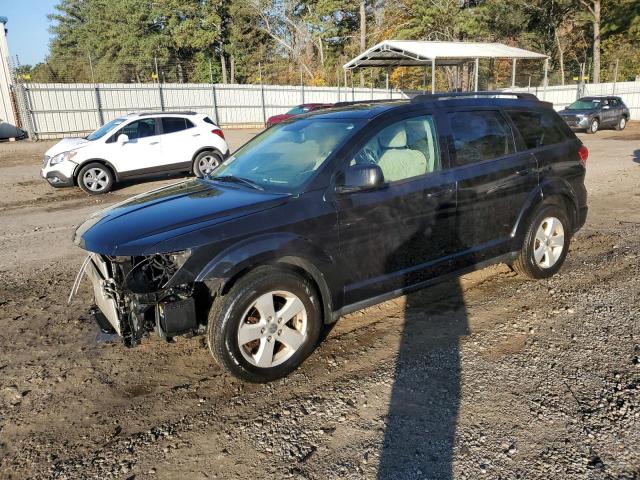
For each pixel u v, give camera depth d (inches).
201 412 124.0
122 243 121.2
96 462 108.0
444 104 170.9
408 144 159.5
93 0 2222.0
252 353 134.3
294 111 840.9
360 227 143.6
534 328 158.6
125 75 1905.8
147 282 127.2
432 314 171.9
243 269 127.6
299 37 1985.7
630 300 175.5
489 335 155.6
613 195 362.6
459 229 166.9
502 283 195.9
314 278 139.3
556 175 192.7
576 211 203.9
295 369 140.3
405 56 1058.7
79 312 186.7
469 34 1557.6
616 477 97.2
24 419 123.5
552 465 101.0
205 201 140.9
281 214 132.9
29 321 179.5
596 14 1428.4
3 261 250.8
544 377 131.5
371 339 156.3
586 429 110.9
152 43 1822.1
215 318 125.3
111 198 429.1
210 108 1232.2
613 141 781.9
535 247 190.7
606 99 967.6
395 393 127.7
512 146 183.9
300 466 104.2
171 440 114.0
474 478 98.7
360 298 148.5
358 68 1181.1
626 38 1640.0
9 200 427.5
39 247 275.1
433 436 111.3
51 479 103.6
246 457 107.6
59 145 468.4
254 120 1300.4
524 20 1669.5
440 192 159.3
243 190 148.1
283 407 124.3
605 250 232.8
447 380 132.3
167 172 486.9
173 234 122.4
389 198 148.6
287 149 162.4
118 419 122.4
